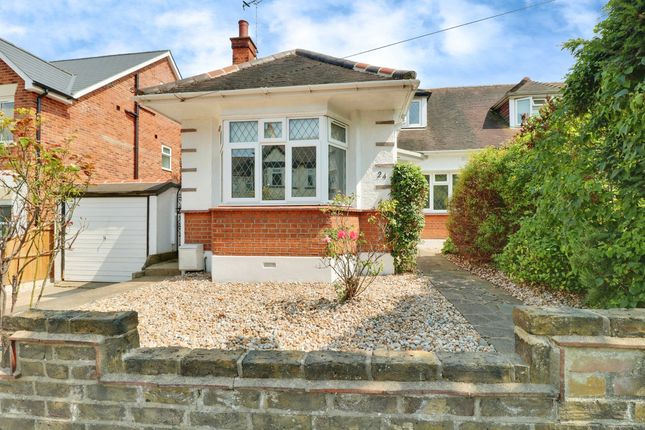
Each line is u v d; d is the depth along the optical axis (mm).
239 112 7633
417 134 15945
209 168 8523
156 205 10211
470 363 2006
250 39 10578
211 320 4668
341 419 2010
